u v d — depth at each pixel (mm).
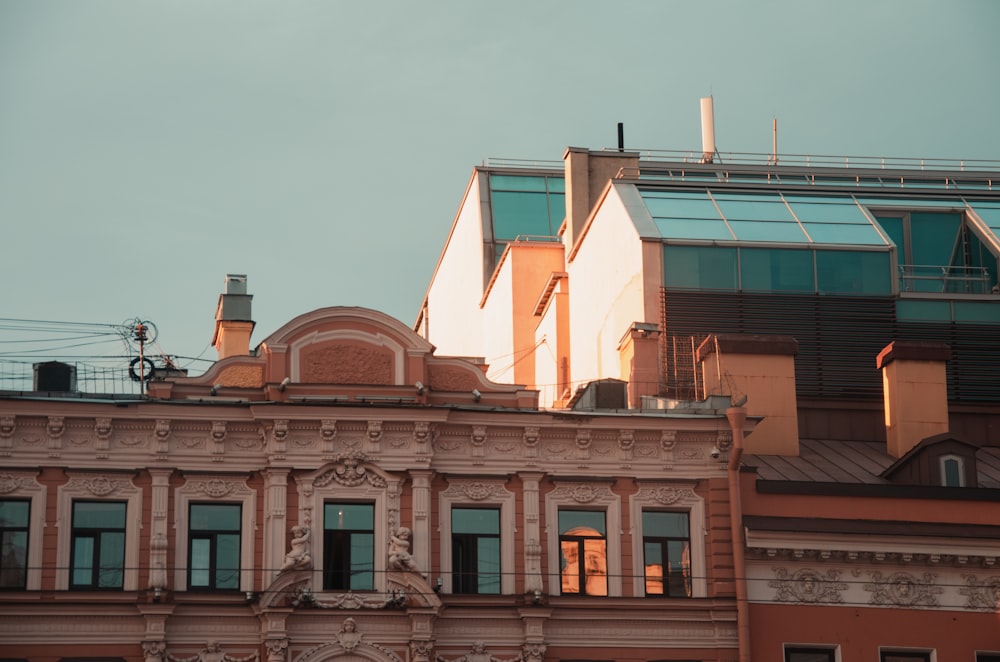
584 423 44531
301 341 44250
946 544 44844
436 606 42219
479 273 82375
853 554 44500
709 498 44844
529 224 85125
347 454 43156
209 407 42844
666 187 63812
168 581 41750
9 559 41406
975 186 77688
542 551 43781
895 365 52312
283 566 42125
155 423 42625
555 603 43281
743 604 43719
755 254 59625
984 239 64250
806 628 44125
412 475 43406
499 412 44062
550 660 43031
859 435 56188
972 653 44531
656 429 44812
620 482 44594
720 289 58812
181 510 42375
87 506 42156
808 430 56062
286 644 41469
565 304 67000
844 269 60125
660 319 58000
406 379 44500
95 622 41062
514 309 70000
